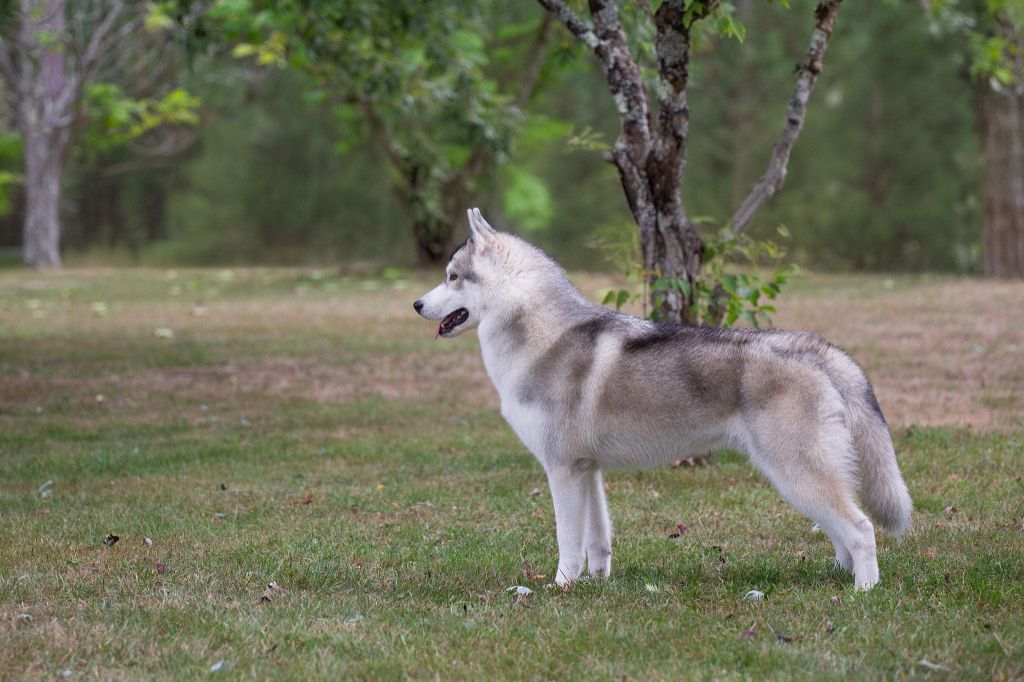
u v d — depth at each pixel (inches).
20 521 358.0
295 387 630.5
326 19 757.3
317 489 405.7
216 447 477.1
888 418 501.7
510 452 464.8
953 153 1465.3
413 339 821.2
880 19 1433.3
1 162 1951.3
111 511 372.5
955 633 233.1
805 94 431.2
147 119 1690.5
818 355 261.6
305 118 1908.2
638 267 418.6
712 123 1578.5
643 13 453.1
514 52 1355.8
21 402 584.4
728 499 377.1
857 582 262.1
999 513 342.0
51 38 1566.2
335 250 1983.3
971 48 1178.0
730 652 225.9
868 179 1510.8
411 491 398.6
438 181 1440.7
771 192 436.5
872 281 1235.2
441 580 289.6
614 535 337.7
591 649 230.7
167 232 2263.8
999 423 480.7
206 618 253.1
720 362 264.8
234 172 1957.4
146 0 1606.8
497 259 287.0
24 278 1551.4
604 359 274.4
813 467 256.2
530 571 297.7
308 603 266.8
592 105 1695.4
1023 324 800.3
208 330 882.8
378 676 218.1
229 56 1902.1
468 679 216.2
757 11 1517.0
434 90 1074.7
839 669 214.2
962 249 1519.4
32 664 224.8
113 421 537.6
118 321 951.0
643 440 272.8
